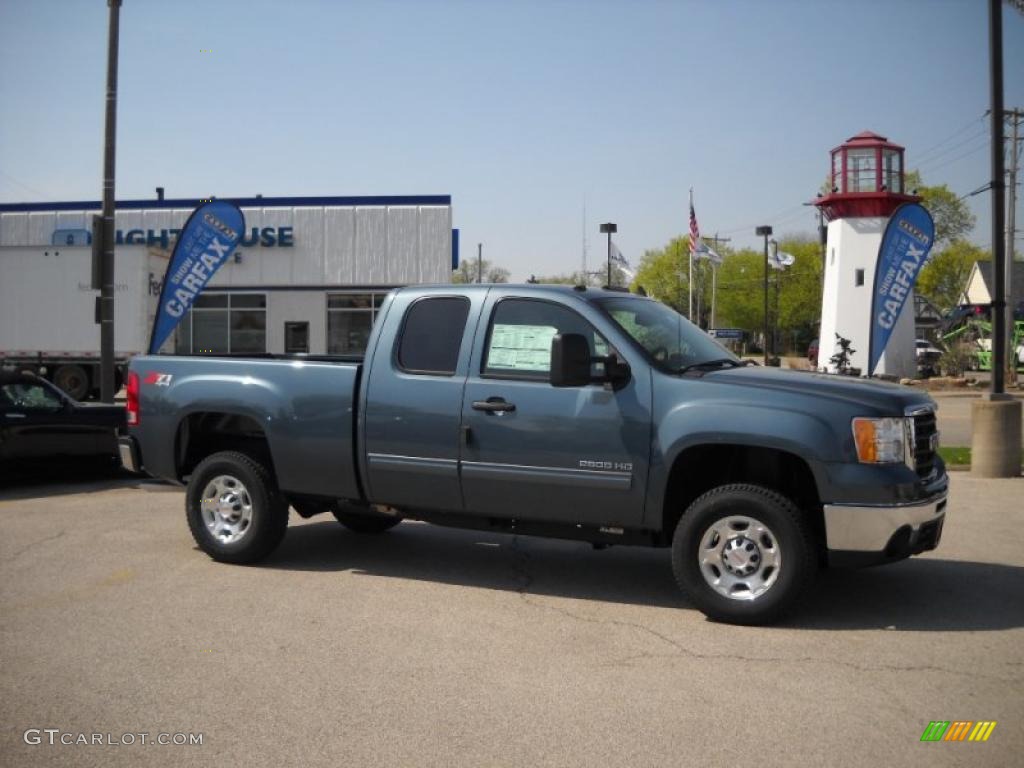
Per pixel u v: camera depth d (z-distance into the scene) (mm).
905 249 16922
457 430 6531
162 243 36219
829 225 37219
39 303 27109
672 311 7328
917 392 6324
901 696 4625
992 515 9336
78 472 11367
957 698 4598
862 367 35062
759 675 4922
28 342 27172
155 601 6309
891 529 5555
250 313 35656
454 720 4344
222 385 7398
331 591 6598
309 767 3877
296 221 35406
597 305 6426
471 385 6531
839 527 5602
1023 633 5641
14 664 5082
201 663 5102
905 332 35000
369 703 4547
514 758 3953
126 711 4457
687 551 5863
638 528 6129
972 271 70688
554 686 4770
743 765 3885
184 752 4016
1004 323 12055
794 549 5625
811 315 81125
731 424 5754
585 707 4496
